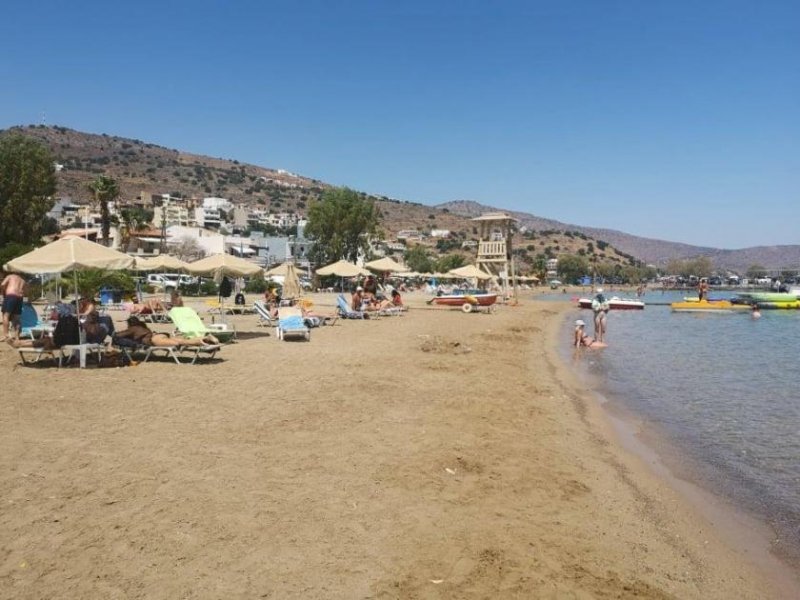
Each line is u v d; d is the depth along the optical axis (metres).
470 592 4.02
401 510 5.33
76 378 10.52
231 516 4.90
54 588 3.71
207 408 8.59
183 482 5.60
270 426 7.79
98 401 8.77
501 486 6.27
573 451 8.01
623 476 7.16
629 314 46.06
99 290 30.70
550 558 4.67
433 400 10.22
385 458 6.77
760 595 4.52
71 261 10.97
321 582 3.99
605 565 4.69
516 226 52.75
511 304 50.31
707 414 11.02
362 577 4.09
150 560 4.11
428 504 5.53
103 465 5.96
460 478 6.36
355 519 5.05
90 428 7.29
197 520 4.79
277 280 62.97
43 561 4.03
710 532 5.69
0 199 45.59
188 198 172.75
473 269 39.62
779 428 9.97
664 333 29.34
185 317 14.03
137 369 11.66
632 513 5.97
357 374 12.12
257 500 5.28
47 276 31.80
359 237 71.25
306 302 26.56
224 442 6.97
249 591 3.80
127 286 33.28
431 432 8.09
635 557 4.95
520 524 5.30
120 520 4.70
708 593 4.48
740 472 7.61
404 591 3.96
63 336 11.70
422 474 6.33
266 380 10.95
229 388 10.08
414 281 105.81
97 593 3.67
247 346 15.98
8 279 13.95
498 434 8.39
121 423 7.58
